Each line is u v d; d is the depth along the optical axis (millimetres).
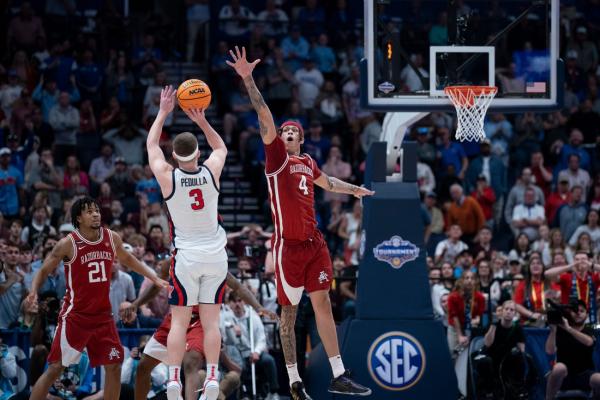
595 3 21375
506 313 11664
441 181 17375
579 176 17891
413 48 12398
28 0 20609
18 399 10930
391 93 10812
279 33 20703
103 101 18797
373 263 11188
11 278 11891
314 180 8797
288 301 8609
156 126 8391
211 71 19938
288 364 8578
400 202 11258
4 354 11164
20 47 19328
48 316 11078
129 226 14242
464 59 11062
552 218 17266
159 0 22781
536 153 18078
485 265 13523
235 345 11812
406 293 11148
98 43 19875
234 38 20312
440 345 11078
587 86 20359
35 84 18656
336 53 20250
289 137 8727
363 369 10992
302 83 19203
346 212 16438
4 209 15836
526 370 11688
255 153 18234
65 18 20188
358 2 21125
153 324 12102
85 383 11273
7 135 17188
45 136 17422
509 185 18500
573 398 11680
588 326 11945
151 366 9305
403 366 11023
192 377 9500
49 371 9234
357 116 19109
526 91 11078
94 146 17828
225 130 18812
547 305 12516
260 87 19203
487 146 17812
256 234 14289
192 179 8141
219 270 8164
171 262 8188
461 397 12242
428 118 18797
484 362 11641
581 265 12961
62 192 16250
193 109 8398
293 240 8555
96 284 9180
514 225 16938
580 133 18562
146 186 16391
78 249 9125
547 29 11164
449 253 15258
